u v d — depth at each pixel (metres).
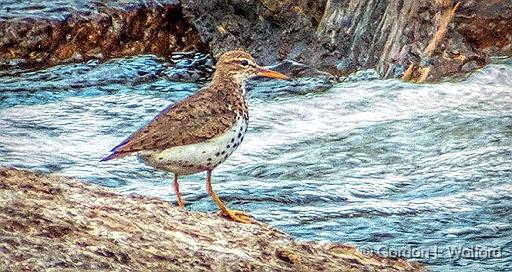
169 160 8.55
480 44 14.43
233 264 7.38
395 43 14.27
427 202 10.12
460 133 12.04
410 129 12.30
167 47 16.27
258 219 9.71
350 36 14.66
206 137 8.60
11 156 11.68
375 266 8.08
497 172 10.85
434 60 14.03
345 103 13.42
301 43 15.02
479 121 12.35
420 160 11.40
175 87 14.93
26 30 15.43
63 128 12.84
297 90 14.06
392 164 11.37
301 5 15.10
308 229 9.52
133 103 14.02
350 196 10.40
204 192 10.45
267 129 12.59
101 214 7.68
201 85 15.12
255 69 9.30
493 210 9.91
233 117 8.82
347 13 14.73
